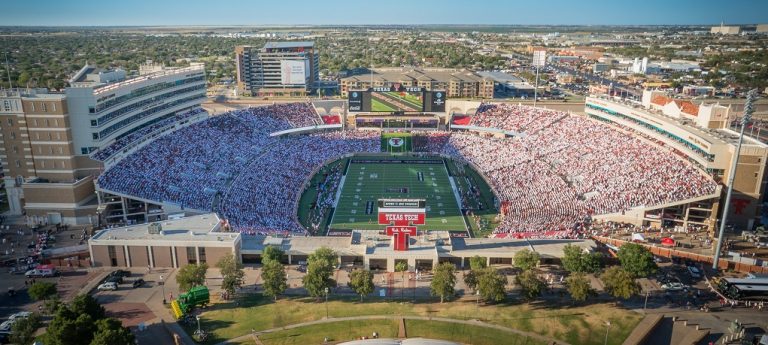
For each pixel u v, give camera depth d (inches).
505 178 5615.2
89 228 4387.3
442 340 2687.0
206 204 4690.0
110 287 3336.6
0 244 4062.5
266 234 4119.1
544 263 3737.7
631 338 2805.1
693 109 5206.7
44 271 3501.5
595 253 3491.6
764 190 4874.5
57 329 2498.8
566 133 6407.5
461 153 6806.1
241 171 5585.6
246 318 3016.7
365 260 3678.6
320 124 7785.4
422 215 3654.0
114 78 5885.8
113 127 5073.8
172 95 6250.0
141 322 2972.4
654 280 3472.0
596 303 3179.1
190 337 2827.3
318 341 2790.4
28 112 4584.2
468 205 5177.2
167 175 4997.5
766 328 2925.7
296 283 3472.0
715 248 3912.4
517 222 4490.7
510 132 7126.0
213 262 3671.3
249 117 7140.8
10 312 3063.5
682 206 4419.3
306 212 5049.2
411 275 3592.5
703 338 2839.6
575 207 4621.1
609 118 6151.6
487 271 3193.9
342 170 6378.0
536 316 3031.5
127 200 4591.5
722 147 4293.8
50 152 4682.6
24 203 4697.3
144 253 3666.3
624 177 4896.7
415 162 6747.1
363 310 3105.3
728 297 3240.7
